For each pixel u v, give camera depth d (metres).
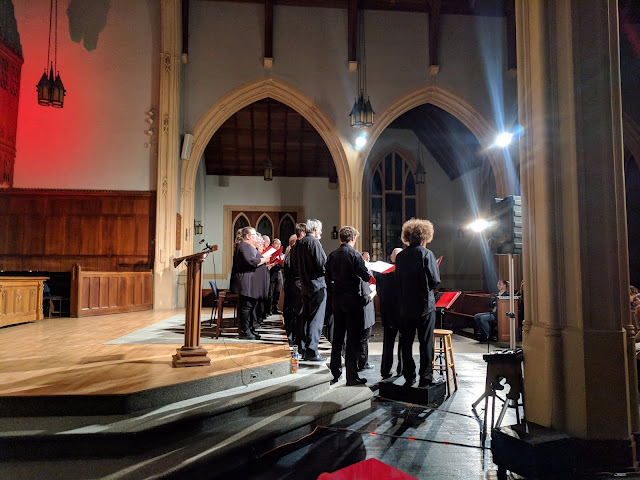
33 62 11.14
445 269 16.77
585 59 3.03
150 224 11.13
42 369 3.75
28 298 7.53
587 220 2.95
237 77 12.06
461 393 4.67
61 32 11.28
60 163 11.07
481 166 15.07
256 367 3.91
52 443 2.65
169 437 2.88
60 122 11.13
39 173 11.01
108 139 11.23
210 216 16.05
